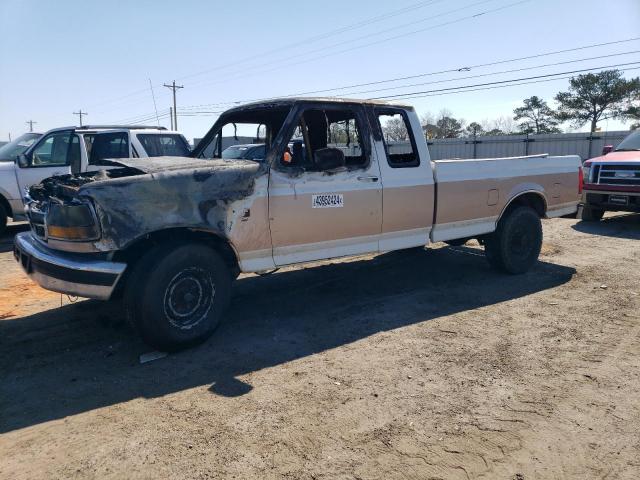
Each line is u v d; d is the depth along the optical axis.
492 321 4.97
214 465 2.76
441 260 7.48
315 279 6.48
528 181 6.56
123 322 4.91
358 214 5.11
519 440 3.00
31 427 3.14
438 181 5.71
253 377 3.80
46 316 5.09
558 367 3.95
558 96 49.03
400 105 5.50
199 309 4.29
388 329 4.78
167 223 4.01
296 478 2.66
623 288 6.00
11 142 10.74
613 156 10.55
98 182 3.85
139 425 3.15
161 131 9.84
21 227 10.80
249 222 4.43
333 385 3.67
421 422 3.18
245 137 6.20
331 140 5.77
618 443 2.97
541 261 7.41
